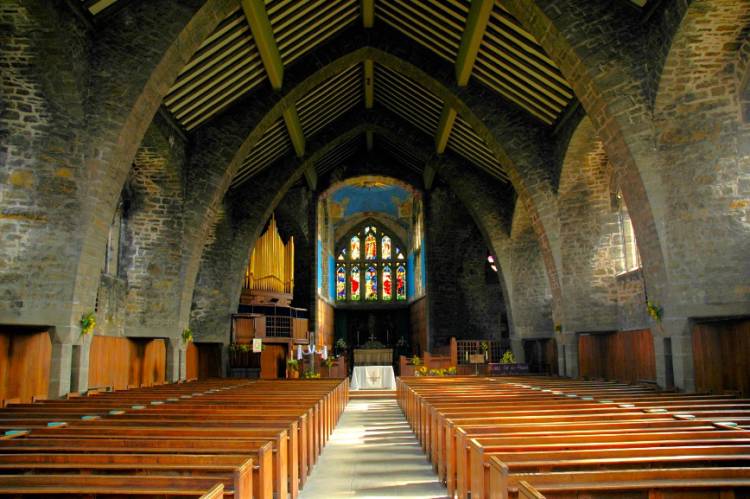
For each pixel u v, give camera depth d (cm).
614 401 1004
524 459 520
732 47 1179
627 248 1838
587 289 1862
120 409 973
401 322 4072
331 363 2869
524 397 1091
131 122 1324
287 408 955
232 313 2405
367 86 2361
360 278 4097
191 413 877
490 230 2505
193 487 444
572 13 1334
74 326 1278
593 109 1374
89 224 1291
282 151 2480
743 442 575
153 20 1341
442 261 3062
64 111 1284
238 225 2445
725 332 1288
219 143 1942
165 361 1889
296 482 760
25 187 1268
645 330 1633
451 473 738
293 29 1770
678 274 1262
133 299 1842
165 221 1894
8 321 1237
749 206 1230
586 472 458
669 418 776
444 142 2409
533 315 2448
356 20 1983
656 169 1281
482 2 1472
